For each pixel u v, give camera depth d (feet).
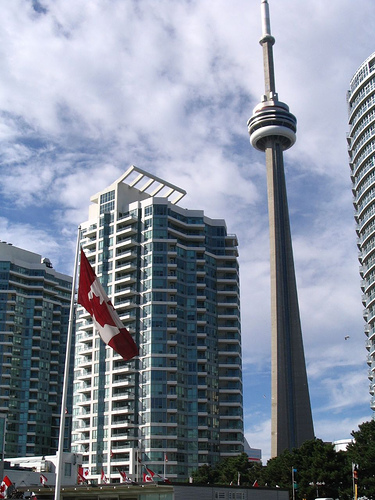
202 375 515.91
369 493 306.96
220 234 585.22
